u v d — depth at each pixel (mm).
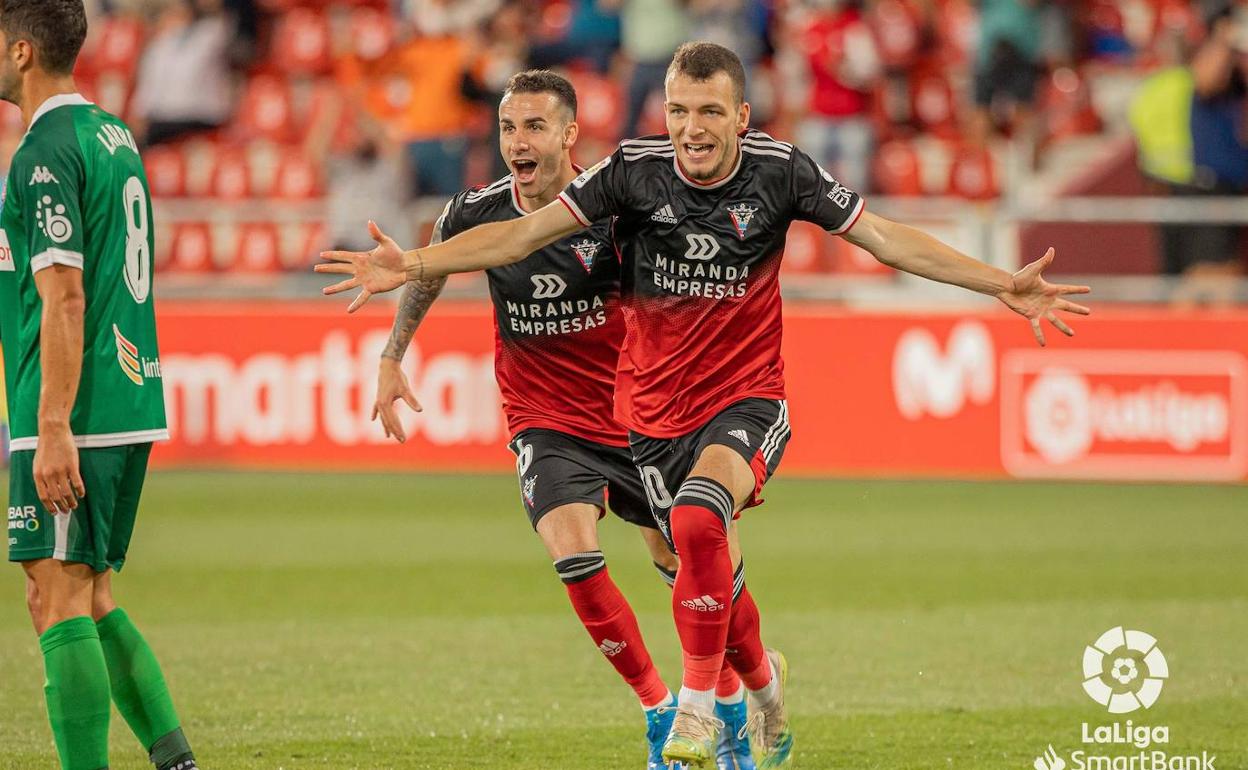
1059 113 55438
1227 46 45781
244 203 51938
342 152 52812
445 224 19312
